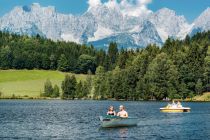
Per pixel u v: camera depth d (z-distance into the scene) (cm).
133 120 8162
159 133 7088
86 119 9744
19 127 7969
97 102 19225
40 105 16238
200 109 14000
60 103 18188
